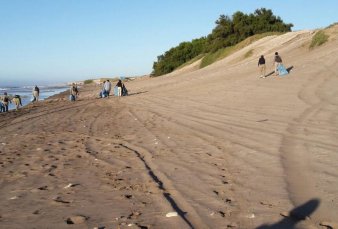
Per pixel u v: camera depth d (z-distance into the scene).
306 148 8.91
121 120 17.84
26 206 6.39
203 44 83.94
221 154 9.30
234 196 6.29
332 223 5.02
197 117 15.77
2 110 29.62
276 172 7.38
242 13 66.56
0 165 9.56
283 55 34.62
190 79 37.00
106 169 8.71
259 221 5.23
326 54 26.92
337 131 10.38
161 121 15.95
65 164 9.41
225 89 23.69
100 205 6.27
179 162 8.87
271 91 19.61
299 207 5.60
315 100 15.61
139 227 5.26
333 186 6.32
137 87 44.94
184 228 5.14
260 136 10.79
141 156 9.88
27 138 13.92
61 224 5.52
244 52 48.12
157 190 6.89
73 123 17.83
